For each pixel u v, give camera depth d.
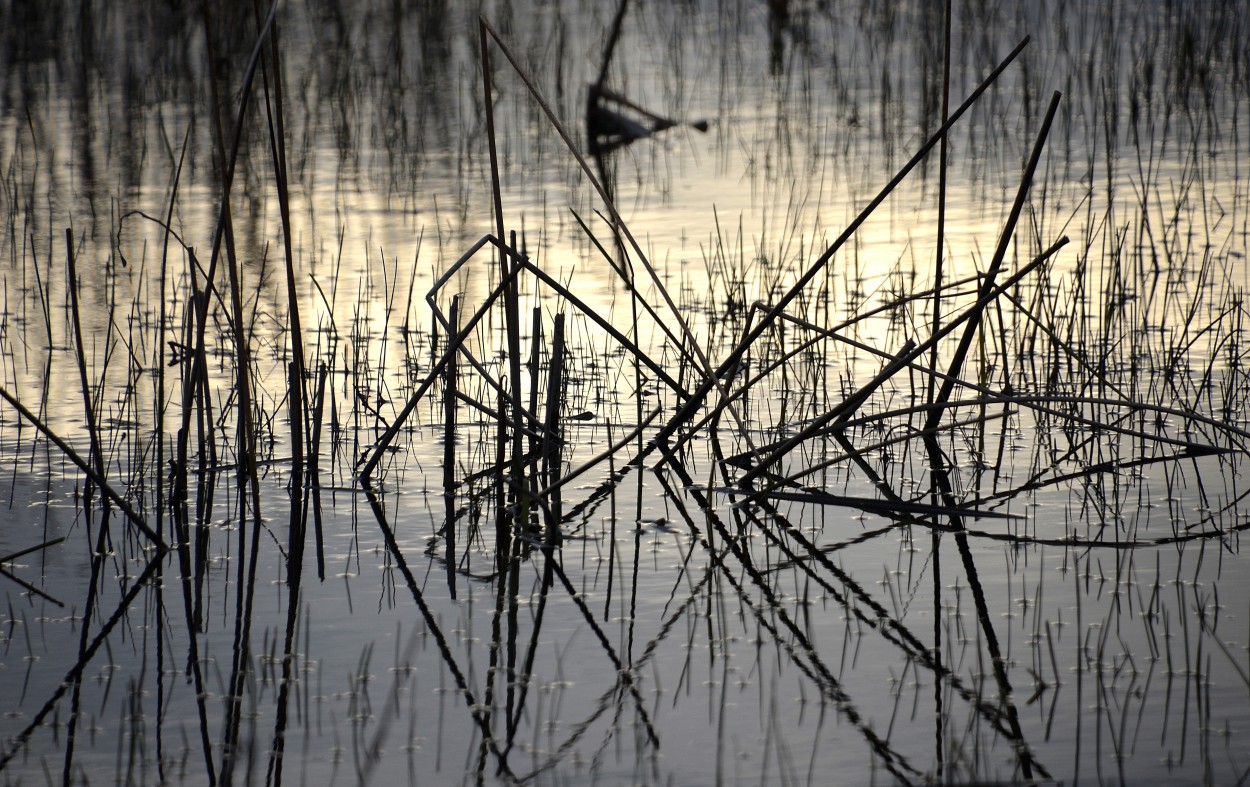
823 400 18.36
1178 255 24.67
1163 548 13.70
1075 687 11.04
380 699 11.07
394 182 32.09
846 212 28.84
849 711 10.81
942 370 19.25
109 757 10.20
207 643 12.02
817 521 14.80
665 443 16.70
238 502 15.41
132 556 13.91
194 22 48.03
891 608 12.60
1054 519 14.55
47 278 23.50
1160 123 36.94
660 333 21.16
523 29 52.59
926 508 14.83
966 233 26.72
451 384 15.70
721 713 10.83
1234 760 9.94
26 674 11.41
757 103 42.03
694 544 14.23
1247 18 48.59
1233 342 18.53
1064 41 45.97
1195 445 15.02
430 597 13.00
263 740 10.44
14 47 46.78
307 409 16.02
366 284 23.88
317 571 13.58
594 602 12.87
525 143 37.19
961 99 40.81
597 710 10.90
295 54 47.44
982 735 10.39
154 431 16.42
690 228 27.83
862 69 46.28
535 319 16.16
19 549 13.91
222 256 25.61
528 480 15.81
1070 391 18.16
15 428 17.22
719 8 53.84
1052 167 32.47
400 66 42.34
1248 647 11.54
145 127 37.66
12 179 31.31
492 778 9.92
